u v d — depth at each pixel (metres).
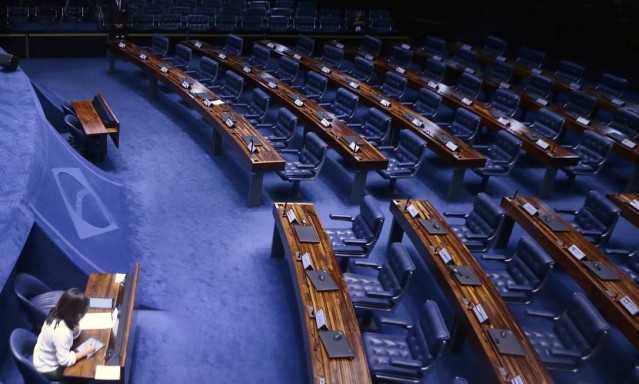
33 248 5.70
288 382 5.58
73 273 5.91
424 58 14.98
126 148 10.02
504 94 11.68
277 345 6.02
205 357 5.75
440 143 9.31
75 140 9.22
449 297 6.00
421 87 12.44
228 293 6.69
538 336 5.81
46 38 14.90
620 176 10.84
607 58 16.95
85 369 4.52
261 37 17.12
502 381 4.88
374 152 8.85
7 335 5.30
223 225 8.05
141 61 12.70
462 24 19.84
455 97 11.66
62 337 4.46
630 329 5.83
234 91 11.40
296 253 6.31
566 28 17.77
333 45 15.40
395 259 6.19
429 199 9.33
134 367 5.50
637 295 6.21
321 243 6.57
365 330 6.32
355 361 4.95
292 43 17.55
